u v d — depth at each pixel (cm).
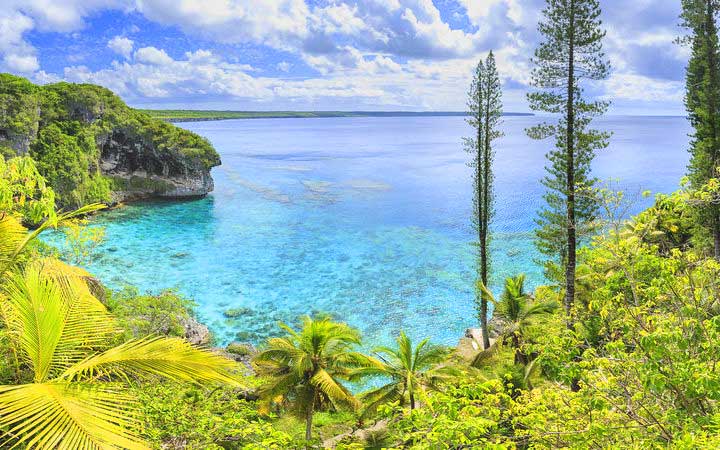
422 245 6197
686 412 676
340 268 5406
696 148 3747
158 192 9850
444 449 647
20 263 926
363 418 2255
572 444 720
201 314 4222
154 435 914
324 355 2178
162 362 629
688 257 830
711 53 3512
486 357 2764
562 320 1200
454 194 9575
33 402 538
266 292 4728
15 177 820
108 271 5212
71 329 709
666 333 630
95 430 532
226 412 1266
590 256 1007
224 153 17962
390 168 13575
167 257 5800
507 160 16038
